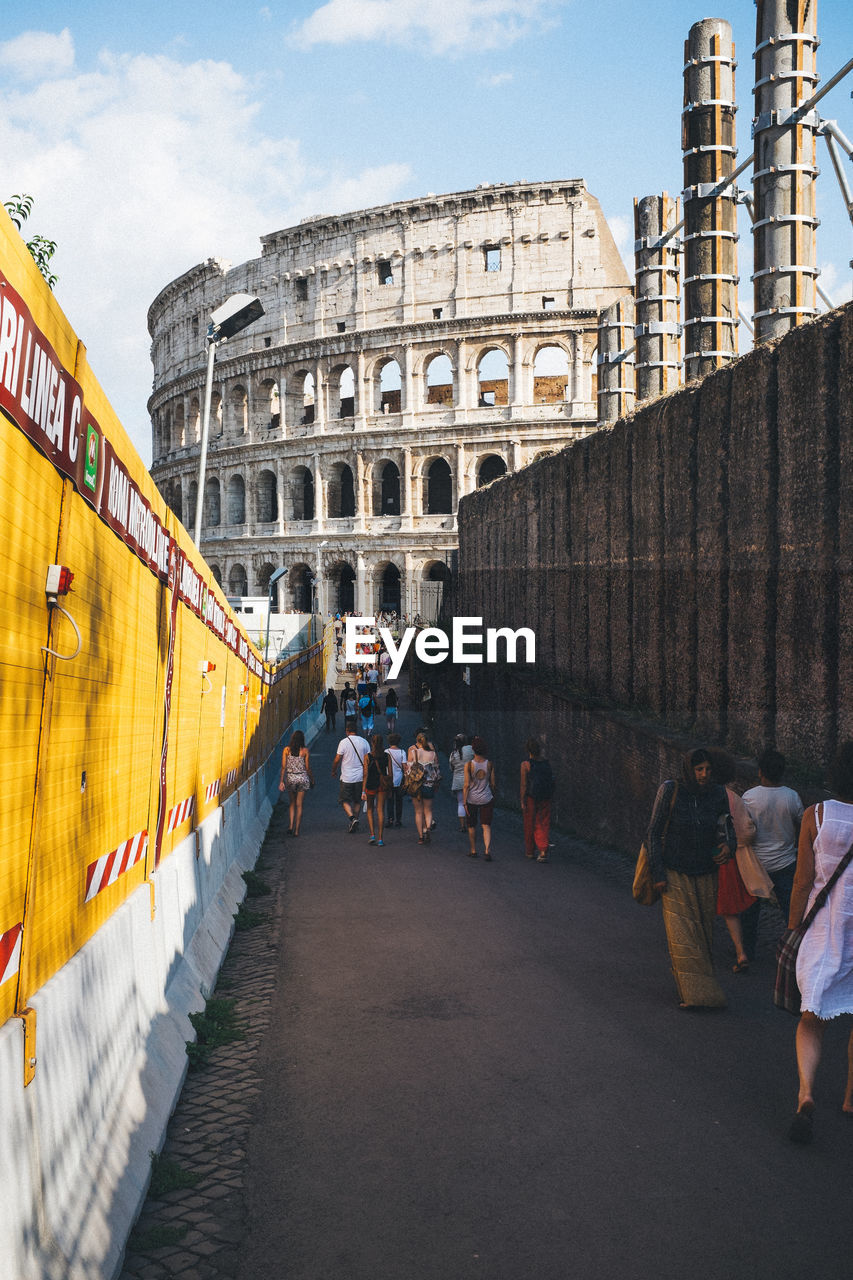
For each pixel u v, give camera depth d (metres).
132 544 6.40
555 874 15.09
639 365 27.00
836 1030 7.65
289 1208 5.06
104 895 5.79
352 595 78.12
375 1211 5.00
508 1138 5.80
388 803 21.66
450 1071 6.87
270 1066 7.10
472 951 10.19
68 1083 4.47
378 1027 7.86
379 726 45.03
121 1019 5.77
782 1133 5.82
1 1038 3.63
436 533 71.12
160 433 96.88
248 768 18.52
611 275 71.00
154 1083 6.04
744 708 13.10
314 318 77.25
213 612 12.24
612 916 11.84
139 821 6.96
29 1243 3.71
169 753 8.46
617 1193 5.13
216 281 85.56
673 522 15.59
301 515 79.00
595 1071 6.81
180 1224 4.90
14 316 3.54
